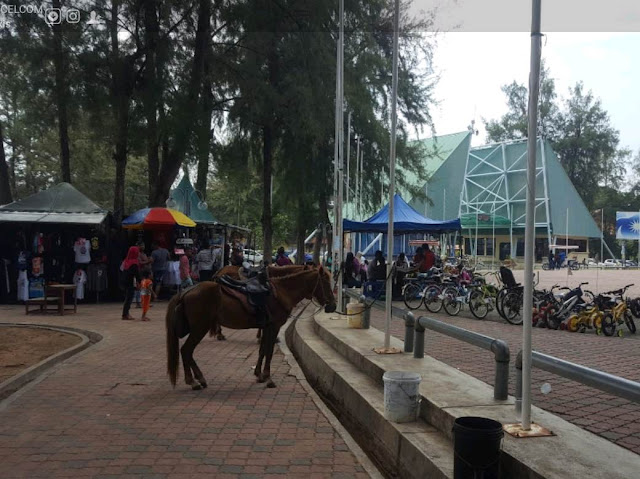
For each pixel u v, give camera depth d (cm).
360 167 2580
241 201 4366
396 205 2108
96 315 1513
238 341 1152
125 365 891
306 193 2612
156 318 1457
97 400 694
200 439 558
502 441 425
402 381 551
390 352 803
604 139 6925
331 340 998
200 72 2122
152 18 2047
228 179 2734
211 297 765
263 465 494
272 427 598
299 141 2494
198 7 2122
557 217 5469
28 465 488
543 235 5488
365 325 1062
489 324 1391
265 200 2588
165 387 763
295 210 2825
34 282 1708
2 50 1886
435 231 2083
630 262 5500
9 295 1784
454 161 5200
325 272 852
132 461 499
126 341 1109
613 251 7150
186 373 759
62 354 955
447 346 1009
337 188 1436
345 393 727
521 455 404
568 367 425
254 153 2752
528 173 455
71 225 1764
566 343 1073
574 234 5672
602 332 1191
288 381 807
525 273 457
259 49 2205
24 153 3622
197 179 2392
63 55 1958
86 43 1988
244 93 2239
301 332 1198
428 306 1683
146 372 846
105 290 1873
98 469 480
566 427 468
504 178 5484
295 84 2198
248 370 879
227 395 727
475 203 5609
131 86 2084
